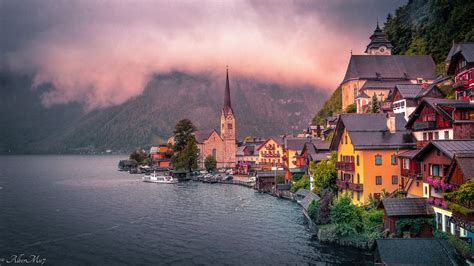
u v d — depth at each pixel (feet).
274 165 536.83
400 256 132.98
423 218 163.63
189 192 394.93
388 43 574.97
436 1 520.01
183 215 267.39
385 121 236.63
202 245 192.85
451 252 132.67
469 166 134.41
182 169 564.71
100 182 519.19
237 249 185.16
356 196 226.79
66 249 188.55
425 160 169.89
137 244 195.83
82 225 238.27
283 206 297.53
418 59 498.69
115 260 172.04
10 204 319.47
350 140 235.61
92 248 189.78
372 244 171.01
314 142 355.56
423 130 204.54
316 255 172.55
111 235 213.46
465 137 175.52
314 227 210.18
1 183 509.35
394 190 217.15
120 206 306.96
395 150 219.82
